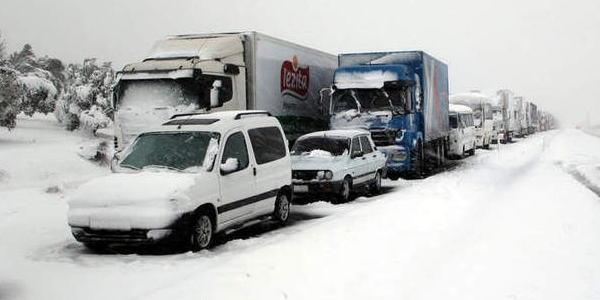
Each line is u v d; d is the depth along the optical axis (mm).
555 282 6652
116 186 8680
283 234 10328
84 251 8938
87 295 6539
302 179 14031
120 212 8336
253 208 10297
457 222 10430
